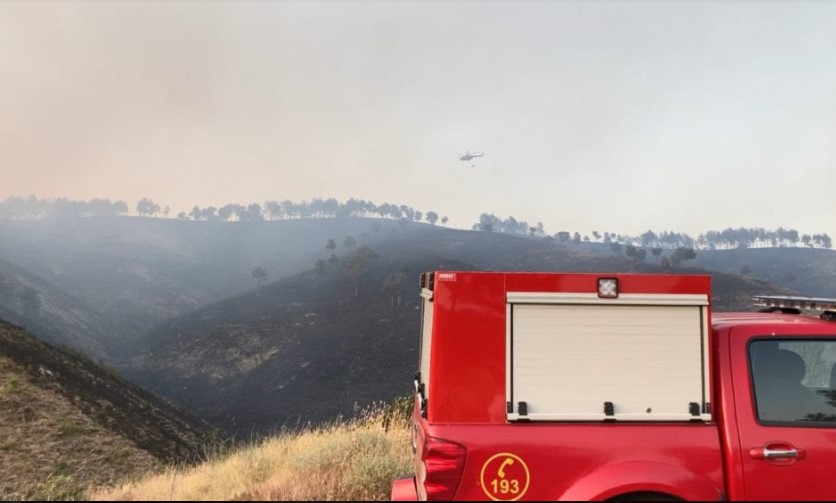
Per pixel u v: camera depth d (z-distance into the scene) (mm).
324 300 189000
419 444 4078
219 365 151750
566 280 3783
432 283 4043
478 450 3621
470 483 3613
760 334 3967
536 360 3732
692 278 3801
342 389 126500
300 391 128625
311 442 7602
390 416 9898
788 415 3848
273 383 135875
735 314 4770
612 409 3697
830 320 4105
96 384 61469
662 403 3730
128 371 156125
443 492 3598
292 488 5574
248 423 115188
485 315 3766
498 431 3656
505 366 3727
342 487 5598
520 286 3773
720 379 3859
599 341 3758
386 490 5578
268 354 154125
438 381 3725
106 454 38594
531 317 3760
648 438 3666
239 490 5660
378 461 5887
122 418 51969
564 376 3725
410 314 167375
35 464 33812
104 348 174125
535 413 3686
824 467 3746
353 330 159250
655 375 3746
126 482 7879
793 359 4012
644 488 3553
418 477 4133
